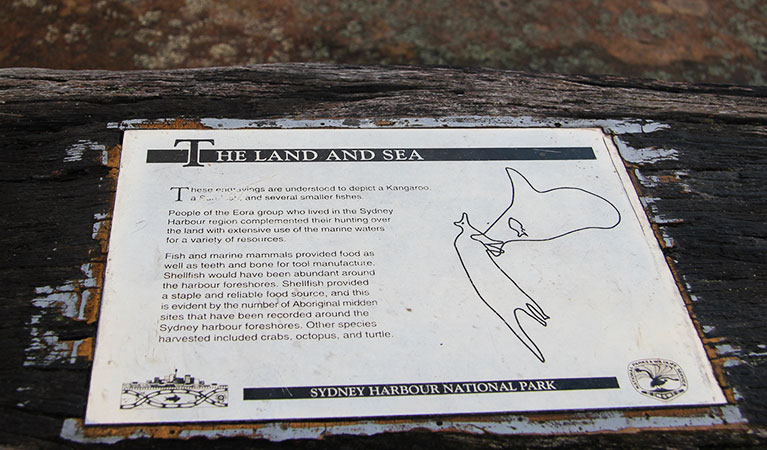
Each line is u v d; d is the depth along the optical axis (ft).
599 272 1.36
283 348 1.24
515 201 1.43
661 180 1.50
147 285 1.28
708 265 1.40
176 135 1.45
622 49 2.66
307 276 1.30
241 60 2.42
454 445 1.20
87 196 1.37
